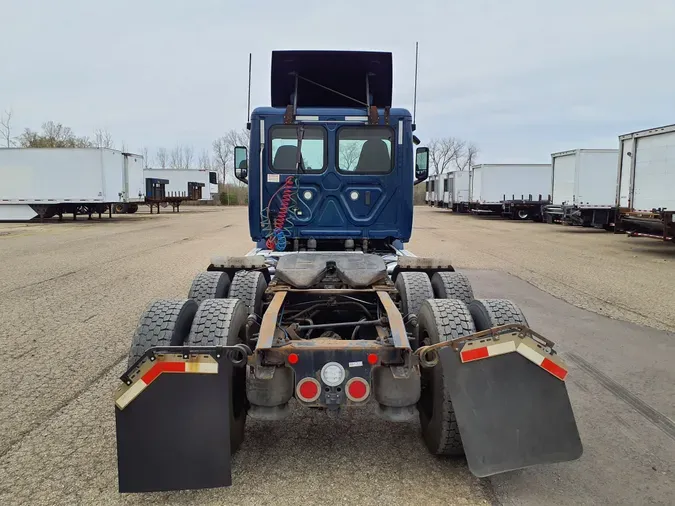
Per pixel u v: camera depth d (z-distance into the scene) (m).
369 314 4.39
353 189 6.54
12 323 6.74
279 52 6.70
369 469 3.31
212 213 40.19
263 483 3.15
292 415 4.14
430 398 3.37
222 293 4.86
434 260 5.44
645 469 3.32
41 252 14.38
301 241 6.67
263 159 6.53
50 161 25.97
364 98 7.33
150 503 2.93
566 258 13.48
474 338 2.97
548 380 2.97
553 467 3.35
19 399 4.33
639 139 14.91
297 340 3.32
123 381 2.83
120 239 18.44
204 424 2.82
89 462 3.34
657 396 4.47
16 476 3.17
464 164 83.25
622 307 7.78
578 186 21.95
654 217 14.05
